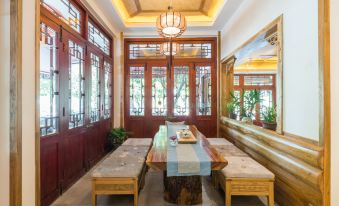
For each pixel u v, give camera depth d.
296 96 2.53
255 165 2.78
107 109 5.48
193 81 6.14
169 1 4.91
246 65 8.78
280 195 2.76
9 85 1.88
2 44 1.89
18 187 1.90
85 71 4.01
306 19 2.34
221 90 5.84
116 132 5.34
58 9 3.17
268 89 8.84
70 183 3.39
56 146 3.00
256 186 2.49
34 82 2.12
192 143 3.20
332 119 2.03
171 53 4.45
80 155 3.79
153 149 2.87
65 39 3.25
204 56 6.16
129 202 2.91
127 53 6.17
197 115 6.16
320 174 2.05
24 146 1.99
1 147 1.89
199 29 5.83
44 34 2.75
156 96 6.20
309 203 2.22
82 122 3.92
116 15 4.83
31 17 2.08
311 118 2.27
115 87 5.97
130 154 3.32
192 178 2.82
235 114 5.28
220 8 4.65
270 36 3.32
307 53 2.33
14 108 1.87
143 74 6.20
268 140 3.07
